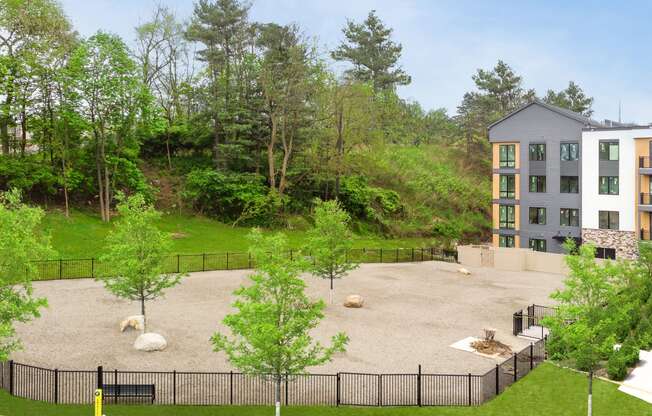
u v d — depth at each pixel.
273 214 52.50
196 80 58.50
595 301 17.70
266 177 56.38
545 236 52.09
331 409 17.12
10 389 16.89
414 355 22.44
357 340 24.31
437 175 70.19
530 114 52.72
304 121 54.03
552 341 17.97
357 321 27.52
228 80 54.53
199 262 40.25
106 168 44.94
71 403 16.53
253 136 55.00
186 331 24.69
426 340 24.52
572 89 93.19
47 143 44.94
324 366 20.91
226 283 35.09
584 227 49.00
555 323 16.88
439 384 19.36
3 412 15.37
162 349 21.95
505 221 54.78
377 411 17.09
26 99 42.94
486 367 21.14
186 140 56.38
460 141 82.31
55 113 43.94
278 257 16.09
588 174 48.72
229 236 47.34
